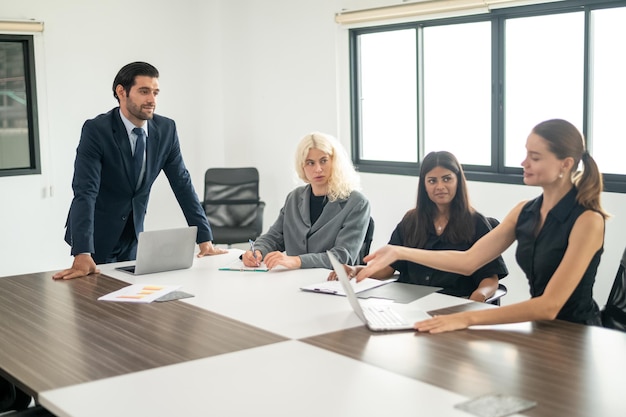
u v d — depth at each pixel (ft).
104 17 22.63
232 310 9.30
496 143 19.04
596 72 17.20
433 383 6.60
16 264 21.81
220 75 24.39
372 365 7.11
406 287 10.35
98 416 6.13
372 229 12.60
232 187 23.12
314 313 9.06
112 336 8.38
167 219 24.45
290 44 23.00
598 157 17.43
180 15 24.00
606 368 6.90
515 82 18.74
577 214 8.73
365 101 22.22
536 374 6.77
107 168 12.56
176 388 6.68
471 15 19.02
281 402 6.28
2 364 7.48
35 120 21.79
